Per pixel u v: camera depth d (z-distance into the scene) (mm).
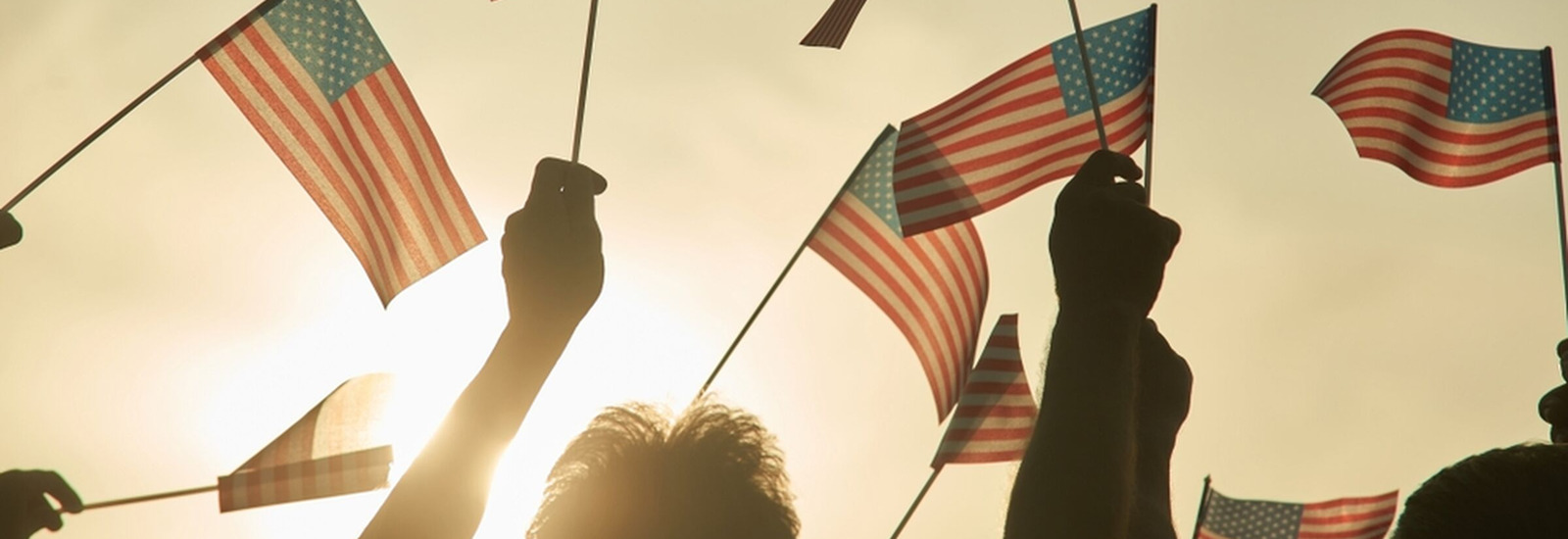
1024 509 2197
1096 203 2389
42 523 2912
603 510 2090
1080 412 2244
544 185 2742
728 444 2168
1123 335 2299
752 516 2092
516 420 2566
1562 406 3209
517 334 2621
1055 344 2326
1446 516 2057
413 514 2473
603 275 2688
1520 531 1997
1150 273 2346
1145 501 2699
